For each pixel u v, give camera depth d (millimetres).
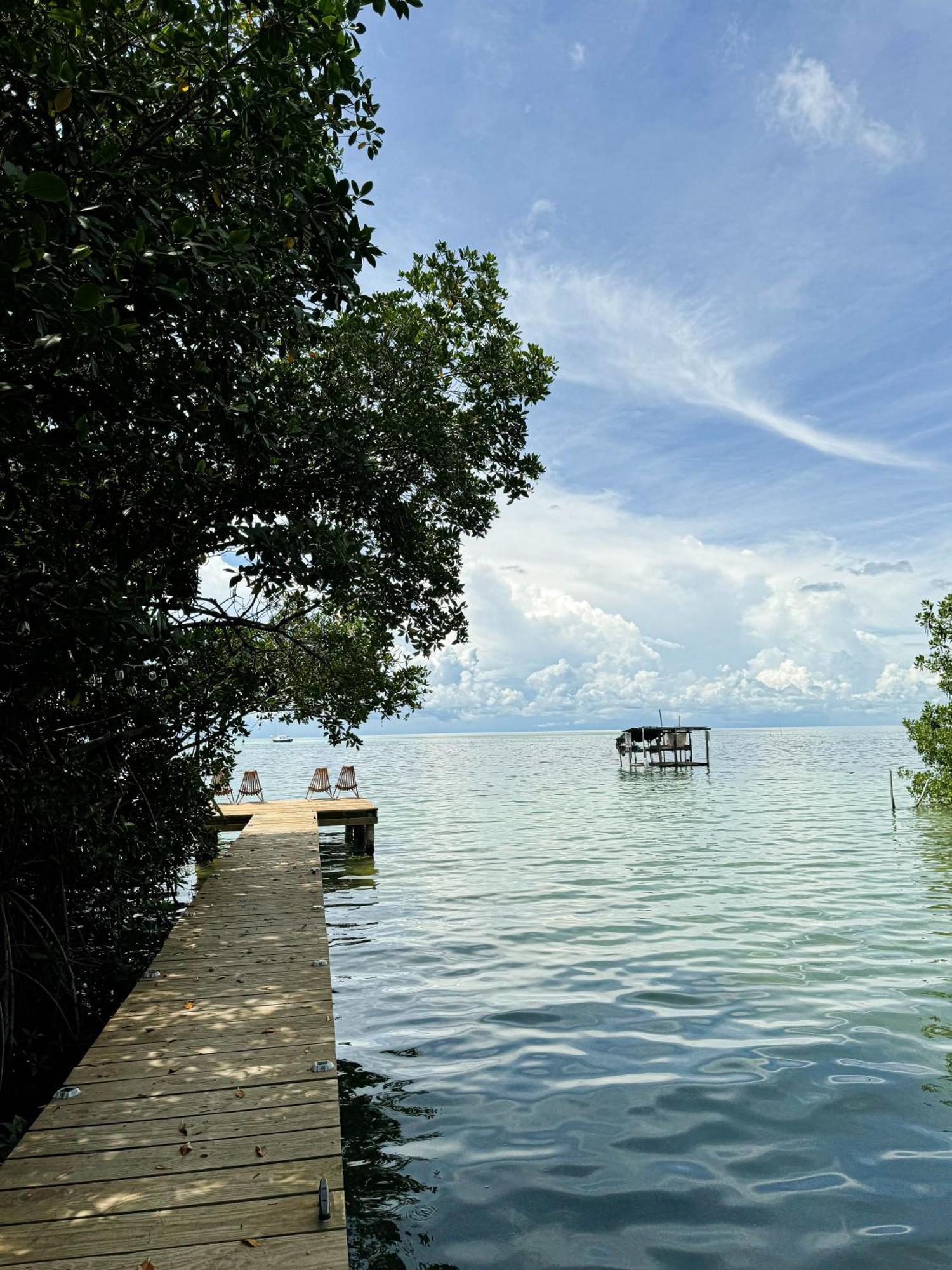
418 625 11539
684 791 36500
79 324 4039
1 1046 6609
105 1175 3893
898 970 9148
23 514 6117
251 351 6910
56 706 8078
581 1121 5699
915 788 24906
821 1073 6402
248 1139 4238
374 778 54594
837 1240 4277
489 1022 7785
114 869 8930
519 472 11656
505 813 28469
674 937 10789
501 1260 4145
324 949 8031
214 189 5852
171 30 5910
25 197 4113
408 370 10492
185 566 8570
